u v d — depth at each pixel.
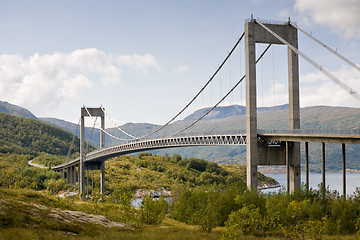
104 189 181.25
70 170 195.75
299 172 83.62
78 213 46.75
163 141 126.00
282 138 76.75
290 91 84.44
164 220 65.00
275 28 85.56
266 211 56.66
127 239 37.91
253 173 82.44
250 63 84.19
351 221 54.66
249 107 83.56
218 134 97.25
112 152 161.88
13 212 38.38
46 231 35.97
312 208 57.59
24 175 193.00
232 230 42.66
